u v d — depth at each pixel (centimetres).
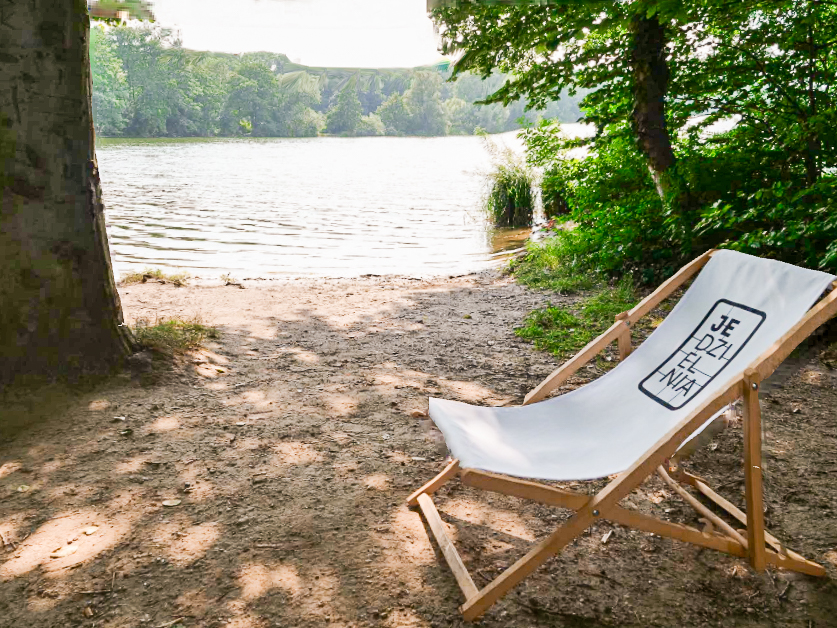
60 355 449
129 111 10219
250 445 390
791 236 569
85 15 437
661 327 325
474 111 14612
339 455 379
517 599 255
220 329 661
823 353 521
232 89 11775
